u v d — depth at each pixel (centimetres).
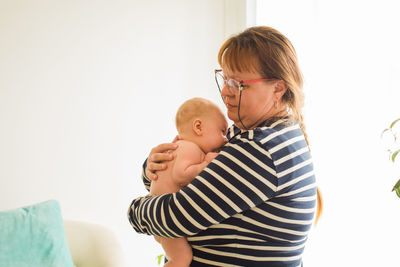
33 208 192
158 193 107
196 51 254
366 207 165
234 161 87
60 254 186
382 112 158
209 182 88
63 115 232
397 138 153
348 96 171
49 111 229
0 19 217
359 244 167
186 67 253
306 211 96
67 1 229
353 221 169
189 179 104
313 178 98
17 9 220
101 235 204
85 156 238
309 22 189
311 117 185
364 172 165
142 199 108
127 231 251
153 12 246
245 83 97
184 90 254
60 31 229
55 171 232
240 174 87
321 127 182
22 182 226
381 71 159
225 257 94
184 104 116
